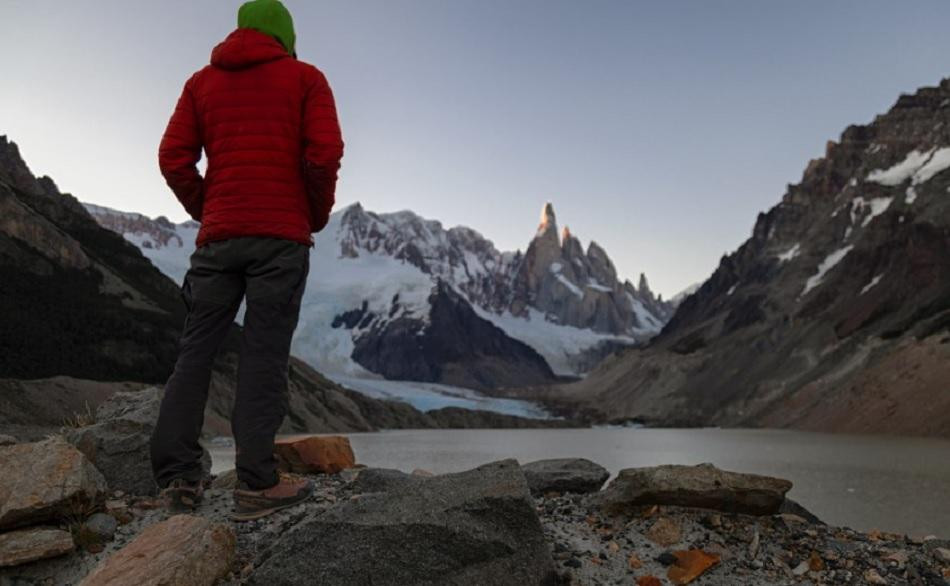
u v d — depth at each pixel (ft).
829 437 293.64
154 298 345.51
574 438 334.65
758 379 492.54
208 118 16.76
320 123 16.37
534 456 189.16
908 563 16.69
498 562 13.55
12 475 15.69
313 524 13.89
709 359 597.11
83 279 306.35
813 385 414.82
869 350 401.70
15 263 276.41
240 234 16.22
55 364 220.84
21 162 416.46
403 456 186.91
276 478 16.94
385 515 14.01
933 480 127.24
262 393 16.57
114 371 241.14
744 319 627.46
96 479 16.71
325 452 26.71
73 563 14.90
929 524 79.36
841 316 486.79
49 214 372.99
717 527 18.42
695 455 197.16
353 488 21.62
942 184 524.93
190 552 13.51
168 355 279.69
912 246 468.75
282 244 16.42
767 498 18.75
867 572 16.33
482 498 14.05
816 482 126.00
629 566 16.08
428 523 13.55
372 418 477.77
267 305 16.25
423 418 527.40
